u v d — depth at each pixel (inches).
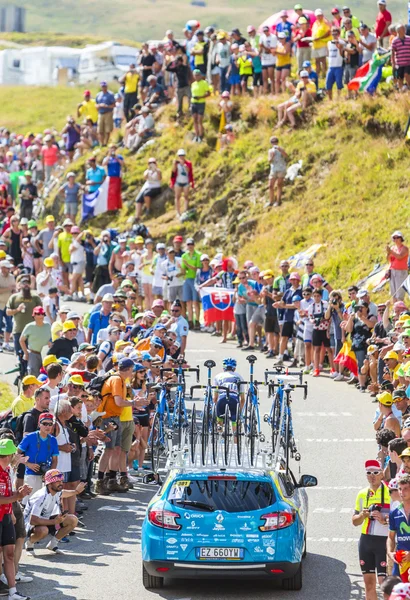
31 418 1910.7
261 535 1565.0
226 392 1907.0
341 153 4682.6
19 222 4982.8
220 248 4783.5
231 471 1621.6
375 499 1491.1
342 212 4402.1
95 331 3097.9
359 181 4507.9
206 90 5349.4
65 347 2795.3
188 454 1722.4
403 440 1563.7
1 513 1566.2
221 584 1668.3
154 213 5255.9
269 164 4923.7
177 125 5615.2
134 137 5713.6
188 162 5059.1
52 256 4136.3
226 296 3804.1
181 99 5580.7
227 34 5452.8
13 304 3361.2
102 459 2237.9
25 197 5703.7
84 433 1985.7
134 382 2402.8
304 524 1701.5
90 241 4586.6
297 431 2657.5
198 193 5123.0
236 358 3545.8
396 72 4598.9
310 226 4441.4
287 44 5103.3
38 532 1806.1
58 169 6038.4
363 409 2874.0
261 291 3592.5
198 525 1569.9
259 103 5221.5
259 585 1663.4
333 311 3302.2
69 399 2001.7
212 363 1883.6
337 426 2696.9
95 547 1861.5
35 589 1624.0
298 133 4928.6
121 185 5502.0
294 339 3491.6
